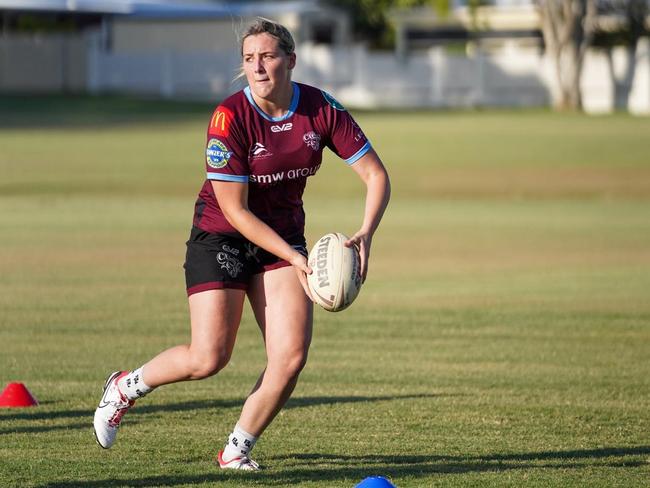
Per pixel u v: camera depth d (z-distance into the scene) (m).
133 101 172.12
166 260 55.47
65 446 23.41
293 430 25.28
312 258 21.11
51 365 32.81
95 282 48.91
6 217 71.44
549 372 32.56
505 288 49.03
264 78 20.53
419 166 104.06
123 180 92.62
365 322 41.16
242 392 29.52
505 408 27.78
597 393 29.78
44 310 42.34
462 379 31.45
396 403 28.23
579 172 101.00
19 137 123.94
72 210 75.69
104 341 36.69
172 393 29.30
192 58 193.62
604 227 71.00
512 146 117.31
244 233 20.89
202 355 21.25
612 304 45.03
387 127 138.38
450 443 24.20
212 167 20.88
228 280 21.19
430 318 41.91
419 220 74.12
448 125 141.75
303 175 21.47
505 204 83.81
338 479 20.97
